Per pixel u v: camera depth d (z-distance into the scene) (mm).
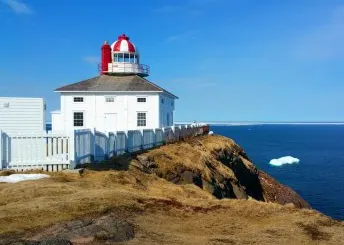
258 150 136000
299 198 51781
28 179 17953
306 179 72562
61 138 20875
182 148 35312
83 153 22125
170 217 13773
